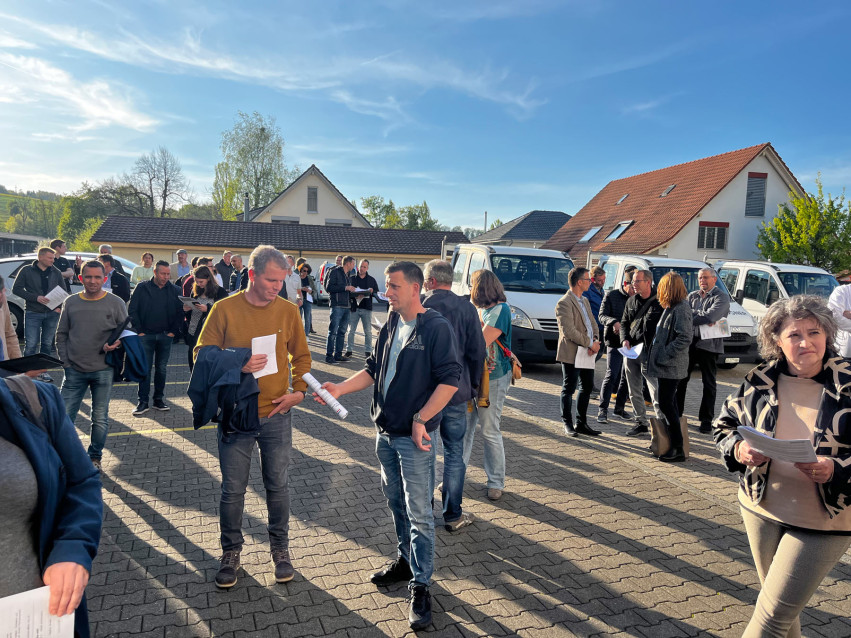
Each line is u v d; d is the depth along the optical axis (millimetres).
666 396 5641
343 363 10562
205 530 4008
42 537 1596
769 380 2371
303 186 42281
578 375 6418
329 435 6250
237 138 50656
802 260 22266
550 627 3039
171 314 6879
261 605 3158
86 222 56281
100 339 4938
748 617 3174
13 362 1874
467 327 3863
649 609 3221
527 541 3979
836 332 2250
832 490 2119
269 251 3287
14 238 20828
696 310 6934
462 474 4047
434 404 2951
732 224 25219
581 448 6051
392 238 34031
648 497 4809
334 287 10414
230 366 3121
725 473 5449
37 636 1506
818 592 3424
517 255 10828
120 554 3658
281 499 3416
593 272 8234
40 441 1611
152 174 56500
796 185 25172
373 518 4277
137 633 2889
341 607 3162
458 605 3213
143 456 5461
